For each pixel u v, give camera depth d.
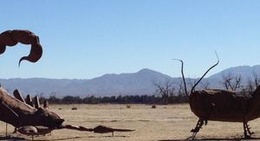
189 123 43.78
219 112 27.88
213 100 27.81
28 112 28.39
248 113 28.19
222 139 28.00
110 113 67.50
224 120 28.17
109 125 40.97
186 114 63.41
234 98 28.03
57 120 28.11
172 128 37.78
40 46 28.95
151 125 41.22
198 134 31.77
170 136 30.42
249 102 28.14
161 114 63.84
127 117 55.31
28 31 28.88
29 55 28.95
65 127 28.36
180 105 122.12
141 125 41.22
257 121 47.44
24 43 29.03
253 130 34.97
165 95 154.75
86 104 152.75
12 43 29.06
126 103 163.12
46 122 28.00
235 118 28.22
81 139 28.25
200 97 27.83
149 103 155.50
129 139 28.25
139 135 31.19
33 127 27.06
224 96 28.00
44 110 28.34
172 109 86.25
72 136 30.03
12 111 28.22
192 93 28.08
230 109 27.92
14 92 30.36
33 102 30.98
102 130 29.36
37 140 27.81
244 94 28.33
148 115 60.91
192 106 28.05
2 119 28.38
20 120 28.11
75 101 168.38
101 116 57.94
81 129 28.91
